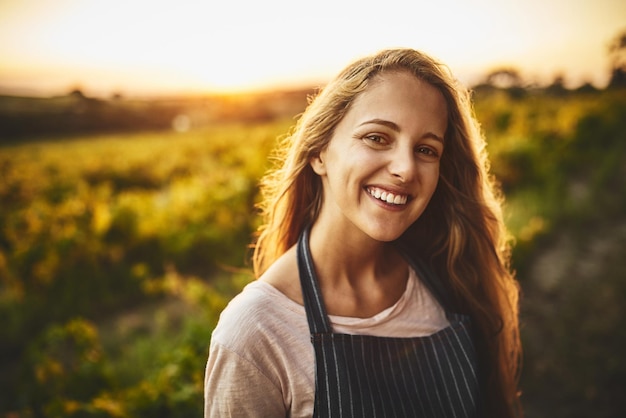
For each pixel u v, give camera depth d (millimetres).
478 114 19625
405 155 992
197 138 32250
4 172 18375
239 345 976
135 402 2615
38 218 7324
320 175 1180
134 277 5742
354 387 1003
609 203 7883
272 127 33031
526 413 3281
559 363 3715
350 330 1091
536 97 32688
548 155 11281
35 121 53094
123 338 4773
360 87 1021
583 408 3270
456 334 1195
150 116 57781
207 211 7484
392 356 1088
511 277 1573
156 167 16844
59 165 19344
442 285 1307
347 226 1092
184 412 2562
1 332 4922
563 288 5047
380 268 1204
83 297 5469
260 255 1467
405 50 1062
